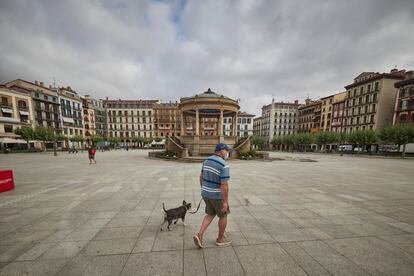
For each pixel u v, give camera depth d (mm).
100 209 4445
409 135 24062
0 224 3580
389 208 4648
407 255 2596
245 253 2607
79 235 3131
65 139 41656
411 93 32062
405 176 9500
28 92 38312
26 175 9094
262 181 7848
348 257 2531
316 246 2818
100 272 2186
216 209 2648
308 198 5445
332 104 48406
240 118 67062
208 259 2463
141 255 2549
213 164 2609
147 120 64062
